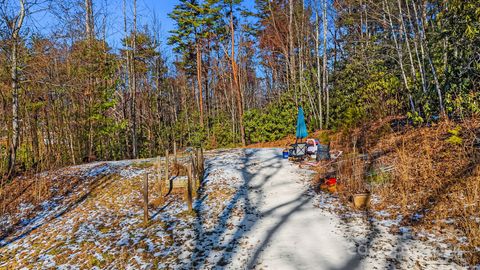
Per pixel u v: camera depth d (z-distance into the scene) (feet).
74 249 22.54
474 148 26.73
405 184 25.49
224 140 89.97
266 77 122.52
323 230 20.95
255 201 29.35
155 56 99.60
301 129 46.73
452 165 25.80
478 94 30.96
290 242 19.60
